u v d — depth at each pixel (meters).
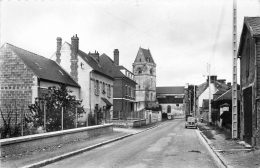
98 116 27.84
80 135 19.92
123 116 42.91
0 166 9.98
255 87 15.06
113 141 20.84
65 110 19.56
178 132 31.77
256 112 14.97
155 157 12.89
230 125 24.72
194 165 10.88
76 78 35.50
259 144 14.73
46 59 33.97
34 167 10.25
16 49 28.08
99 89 38.91
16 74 26.23
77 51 35.91
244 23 17.09
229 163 10.84
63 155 12.72
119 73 52.22
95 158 12.74
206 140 20.47
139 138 23.78
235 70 18.88
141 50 98.25
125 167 10.45
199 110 72.50
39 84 26.27
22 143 12.73
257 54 15.09
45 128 17.39
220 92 52.06
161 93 115.06
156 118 67.50
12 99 26.05
